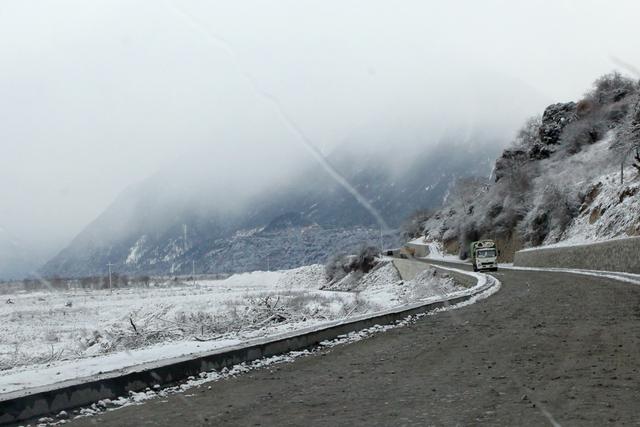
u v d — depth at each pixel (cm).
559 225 6981
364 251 9269
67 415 744
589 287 2792
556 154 9225
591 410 657
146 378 898
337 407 732
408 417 661
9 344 3441
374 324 1702
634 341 1166
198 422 678
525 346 1171
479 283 3584
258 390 871
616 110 8544
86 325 4697
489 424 613
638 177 5556
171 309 5169
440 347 1231
